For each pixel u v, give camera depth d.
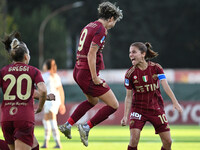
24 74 23.23
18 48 23.59
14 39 23.81
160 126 27.52
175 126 69.56
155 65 27.67
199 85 74.88
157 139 47.38
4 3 90.12
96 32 24.70
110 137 50.59
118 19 25.70
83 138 25.83
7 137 23.56
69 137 26.41
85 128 25.88
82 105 26.28
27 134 22.92
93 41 24.48
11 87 23.11
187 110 72.19
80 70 25.12
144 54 27.44
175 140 46.72
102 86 25.17
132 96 28.12
